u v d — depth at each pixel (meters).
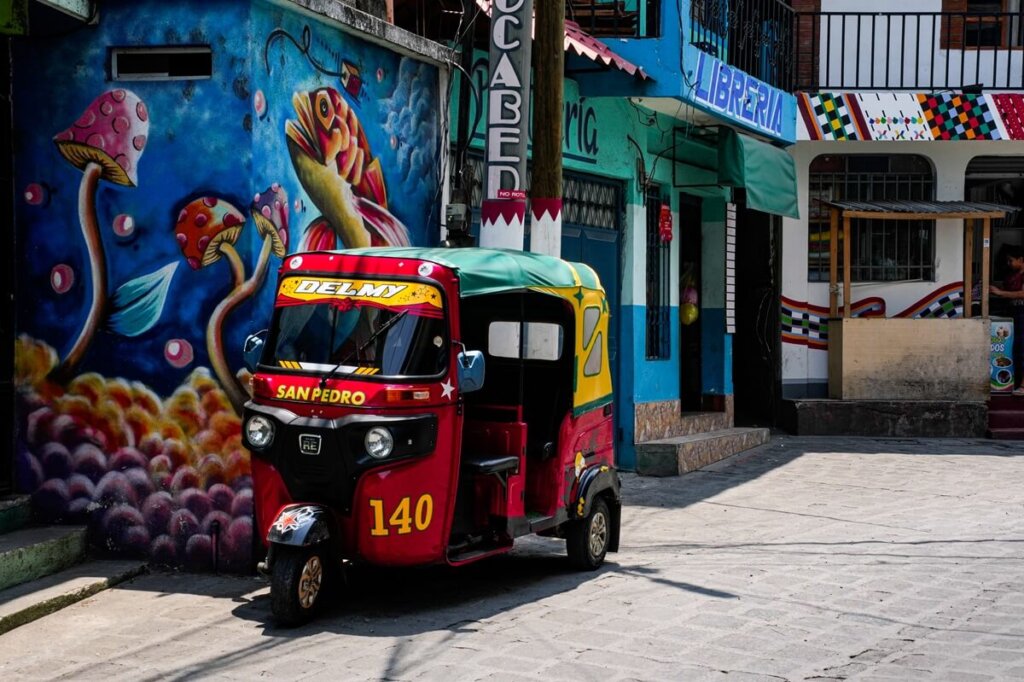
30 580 7.47
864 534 9.81
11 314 8.16
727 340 15.88
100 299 8.08
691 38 12.51
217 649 6.31
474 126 10.70
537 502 7.97
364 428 6.65
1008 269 17.50
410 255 7.26
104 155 8.05
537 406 8.10
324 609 7.15
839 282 17.42
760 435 15.70
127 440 8.06
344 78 8.93
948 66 16.83
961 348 16.80
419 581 7.98
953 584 8.02
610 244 13.28
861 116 16.44
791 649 6.43
